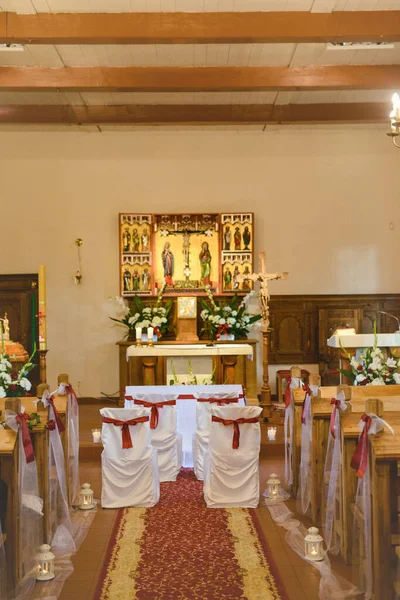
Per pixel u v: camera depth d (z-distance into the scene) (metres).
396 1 8.16
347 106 12.07
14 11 8.26
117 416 6.68
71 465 6.83
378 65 10.22
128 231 12.75
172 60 10.02
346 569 5.03
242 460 6.65
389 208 13.20
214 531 5.94
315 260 13.15
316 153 13.20
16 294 12.96
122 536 5.82
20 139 13.01
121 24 8.28
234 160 13.17
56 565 5.18
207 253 12.96
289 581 4.85
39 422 5.41
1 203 12.97
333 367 12.88
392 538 4.43
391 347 8.37
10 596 4.55
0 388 6.57
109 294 13.05
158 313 12.35
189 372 11.05
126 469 6.69
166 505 6.76
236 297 12.62
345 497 5.11
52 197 13.02
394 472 4.41
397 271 13.20
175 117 12.16
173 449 7.73
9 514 4.62
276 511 6.47
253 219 12.88
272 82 10.20
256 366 12.26
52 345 12.98
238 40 8.43
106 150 13.09
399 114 6.63
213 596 4.59
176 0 8.05
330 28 8.34
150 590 4.70
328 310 13.05
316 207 13.17
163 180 13.12
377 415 4.46
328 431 6.07
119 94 11.62
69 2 8.04
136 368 11.30
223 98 11.88
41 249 12.99
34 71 10.12
